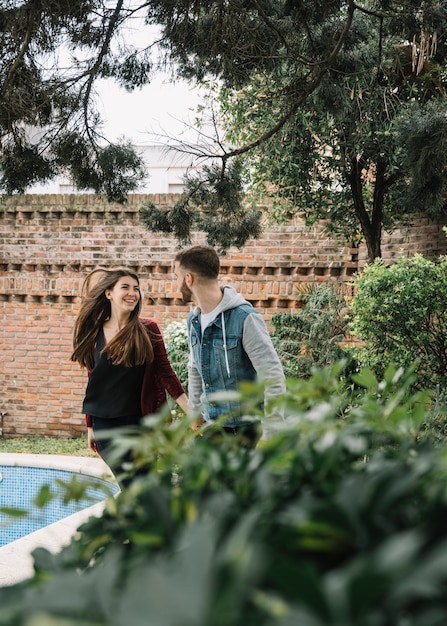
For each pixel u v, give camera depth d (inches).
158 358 150.6
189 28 189.6
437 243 289.3
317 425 39.3
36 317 356.2
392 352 232.5
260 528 28.8
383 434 44.5
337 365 46.3
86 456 312.8
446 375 235.0
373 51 227.1
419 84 265.3
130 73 199.6
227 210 246.2
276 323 291.4
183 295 136.0
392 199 291.9
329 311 284.2
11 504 263.9
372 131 261.9
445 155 191.9
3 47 184.1
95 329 150.9
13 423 358.0
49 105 203.6
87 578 27.3
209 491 36.4
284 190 291.7
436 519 29.2
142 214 243.1
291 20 194.4
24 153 211.3
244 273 333.4
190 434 44.6
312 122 263.9
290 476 35.6
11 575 155.3
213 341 130.0
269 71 208.7
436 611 21.7
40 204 351.3
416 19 186.1
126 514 40.6
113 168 216.5
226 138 283.6
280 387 116.0
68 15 181.6
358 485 28.9
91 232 349.1
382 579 20.1
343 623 20.0
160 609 19.4
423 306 231.0
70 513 236.1
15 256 356.8
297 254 326.6
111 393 148.7
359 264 319.0
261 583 24.4
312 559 28.4
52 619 22.9
